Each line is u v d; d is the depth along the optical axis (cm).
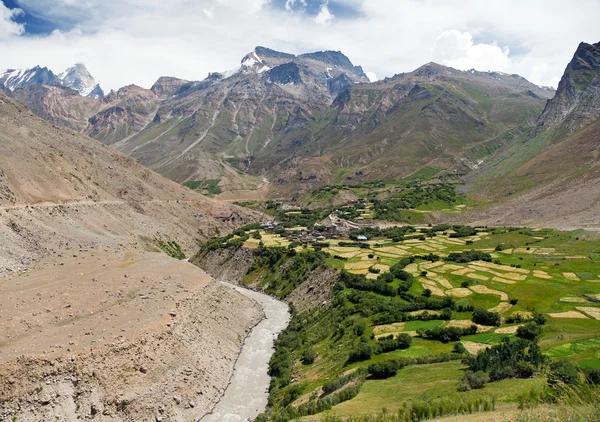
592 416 3036
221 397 7812
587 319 8544
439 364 7031
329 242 18150
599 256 14012
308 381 7950
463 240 18600
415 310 9869
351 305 10788
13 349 6394
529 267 13000
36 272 10588
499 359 6134
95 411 6122
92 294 9056
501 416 4212
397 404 5650
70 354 6494
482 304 9856
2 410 5638
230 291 12494
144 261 12738
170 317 8512
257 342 10450
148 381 6919
